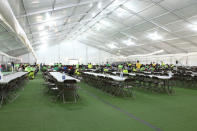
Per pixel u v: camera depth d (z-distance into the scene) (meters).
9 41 10.59
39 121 3.05
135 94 5.94
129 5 10.30
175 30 12.48
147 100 4.94
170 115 3.48
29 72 10.20
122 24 13.93
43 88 6.97
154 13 10.59
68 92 6.14
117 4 9.91
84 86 7.94
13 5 4.85
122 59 28.08
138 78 7.95
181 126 2.86
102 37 20.12
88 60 27.70
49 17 8.86
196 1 8.33
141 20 12.16
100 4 9.59
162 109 3.95
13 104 4.25
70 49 26.89
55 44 25.88
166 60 19.75
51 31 13.62
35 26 9.98
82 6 8.86
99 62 28.27
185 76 7.84
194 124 2.96
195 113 3.63
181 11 9.61
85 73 8.74
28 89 6.69
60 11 8.34
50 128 2.72
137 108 4.02
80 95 5.64
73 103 4.46
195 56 15.96
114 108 4.00
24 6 5.75
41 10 6.86
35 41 16.23
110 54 28.91
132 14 11.49
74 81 4.39
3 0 2.98
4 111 3.64
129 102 4.66
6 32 8.35
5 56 13.74
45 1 6.00
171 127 2.81
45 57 25.50
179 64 17.88
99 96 5.49
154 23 12.11
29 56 24.47
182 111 3.79
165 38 14.79
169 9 9.67
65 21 11.52
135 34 15.67
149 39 16.09
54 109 3.85
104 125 2.88
